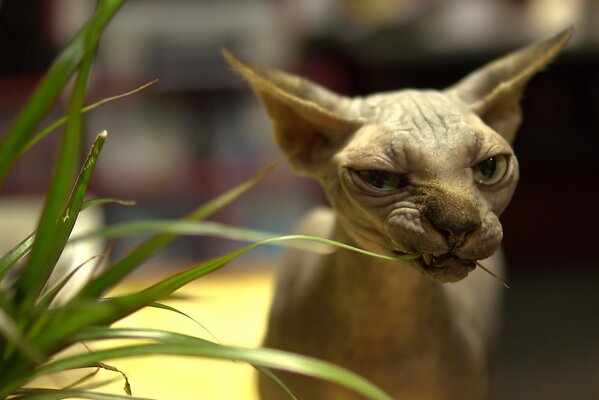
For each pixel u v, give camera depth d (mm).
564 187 918
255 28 714
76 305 301
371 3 772
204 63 701
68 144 294
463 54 734
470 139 409
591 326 944
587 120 825
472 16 763
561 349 922
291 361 284
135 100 714
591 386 858
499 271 634
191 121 733
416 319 481
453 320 504
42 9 667
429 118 421
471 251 393
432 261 403
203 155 741
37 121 298
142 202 753
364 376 491
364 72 747
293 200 784
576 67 773
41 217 302
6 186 707
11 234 692
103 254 360
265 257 904
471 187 403
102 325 321
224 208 774
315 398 502
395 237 405
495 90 461
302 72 712
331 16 771
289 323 511
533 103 817
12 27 661
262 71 455
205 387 671
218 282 869
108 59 691
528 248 989
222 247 841
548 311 982
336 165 439
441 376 500
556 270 1022
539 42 480
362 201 419
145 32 699
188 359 711
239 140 744
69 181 299
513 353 920
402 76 757
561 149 859
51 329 303
